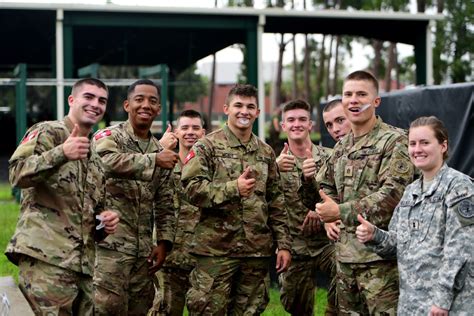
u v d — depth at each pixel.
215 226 5.36
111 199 5.46
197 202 5.30
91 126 4.78
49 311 4.45
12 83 14.49
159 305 6.38
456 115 6.96
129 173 5.23
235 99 5.41
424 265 4.27
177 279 6.35
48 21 16.31
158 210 5.79
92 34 17.11
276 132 18.22
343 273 5.11
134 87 5.62
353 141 5.14
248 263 5.41
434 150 4.31
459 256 4.11
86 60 20.86
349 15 16.05
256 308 5.47
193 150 5.38
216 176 5.36
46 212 4.55
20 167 4.41
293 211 6.27
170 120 18.50
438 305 4.12
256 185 5.44
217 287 5.35
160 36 17.38
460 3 20.69
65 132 4.68
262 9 15.86
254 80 16.08
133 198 5.52
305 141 6.36
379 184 4.94
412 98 7.76
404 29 17.34
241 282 5.46
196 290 5.41
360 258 4.93
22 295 4.40
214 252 5.34
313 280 6.39
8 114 20.42
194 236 5.46
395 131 5.00
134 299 5.66
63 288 4.52
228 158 5.39
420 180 4.46
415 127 4.37
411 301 4.30
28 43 18.98
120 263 5.45
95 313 5.41
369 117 5.04
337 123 6.45
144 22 15.67
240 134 5.46
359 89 5.01
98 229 4.81
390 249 4.52
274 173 5.59
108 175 5.29
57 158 4.30
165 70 14.48
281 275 6.43
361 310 5.15
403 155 4.87
